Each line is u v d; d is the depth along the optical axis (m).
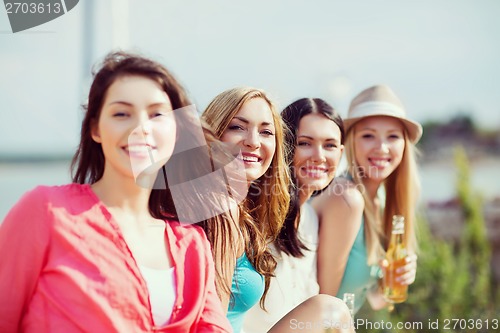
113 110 1.55
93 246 1.47
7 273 1.45
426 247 3.27
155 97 1.58
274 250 2.17
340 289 2.44
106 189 1.58
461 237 3.73
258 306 2.17
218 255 1.90
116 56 1.63
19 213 1.46
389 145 2.48
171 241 1.61
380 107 2.43
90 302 1.43
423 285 3.16
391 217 2.56
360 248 2.45
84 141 1.62
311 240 2.30
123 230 1.56
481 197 3.96
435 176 4.31
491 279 3.54
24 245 1.45
